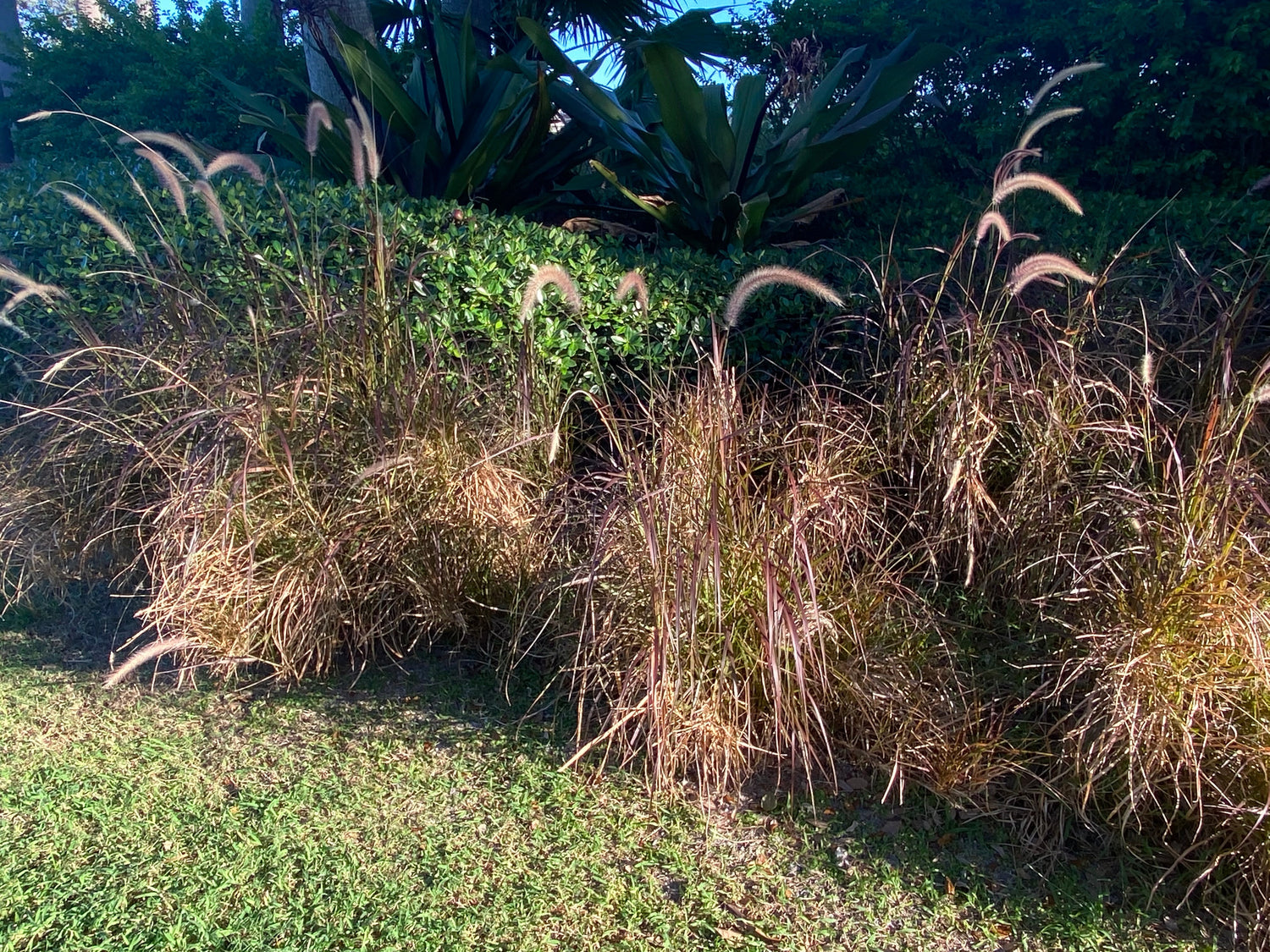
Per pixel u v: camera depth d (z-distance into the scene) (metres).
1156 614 2.61
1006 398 3.56
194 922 2.22
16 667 3.54
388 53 8.30
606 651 3.05
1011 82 7.40
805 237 7.21
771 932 2.28
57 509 3.96
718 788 2.84
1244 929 2.30
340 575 3.34
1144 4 6.32
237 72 9.81
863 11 7.75
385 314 3.67
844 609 3.01
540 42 6.04
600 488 3.48
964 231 4.23
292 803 2.71
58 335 4.23
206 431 3.43
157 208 4.70
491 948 2.18
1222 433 2.86
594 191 7.92
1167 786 2.53
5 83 11.34
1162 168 6.54
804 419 3.65
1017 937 2.29
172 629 3.39
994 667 3.10
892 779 2.74
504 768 2.92
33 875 2.36
